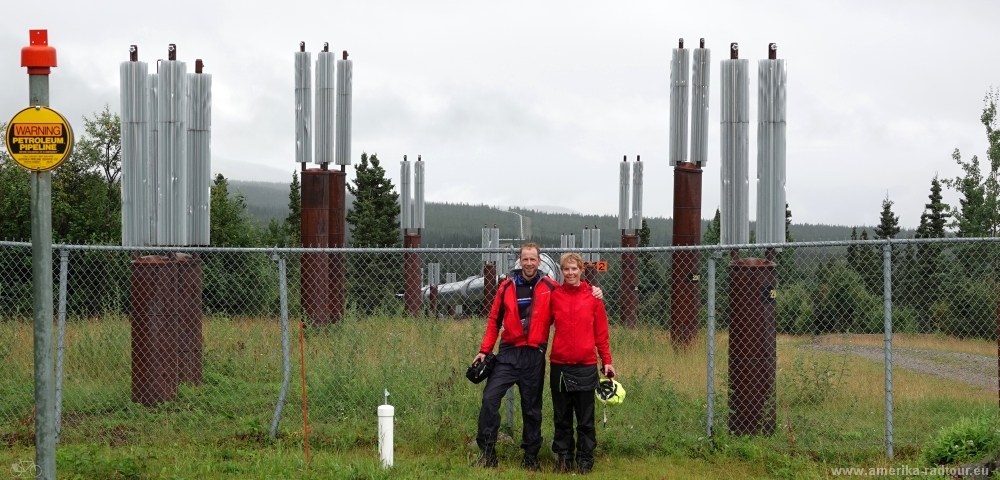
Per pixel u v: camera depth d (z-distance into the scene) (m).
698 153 17.53
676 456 9.09
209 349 12.62
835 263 13.84
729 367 9.76
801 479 8.23
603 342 8.72
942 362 14.80
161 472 7.98
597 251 8.97
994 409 10.05
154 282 10.96
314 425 9.92
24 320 12.50
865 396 11.74
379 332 11.74
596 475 8.43
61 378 9.44
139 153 12.60
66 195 32.44
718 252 9.23
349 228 73.56
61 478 7.78
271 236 50.22
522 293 8.75
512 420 9.72
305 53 20.44
